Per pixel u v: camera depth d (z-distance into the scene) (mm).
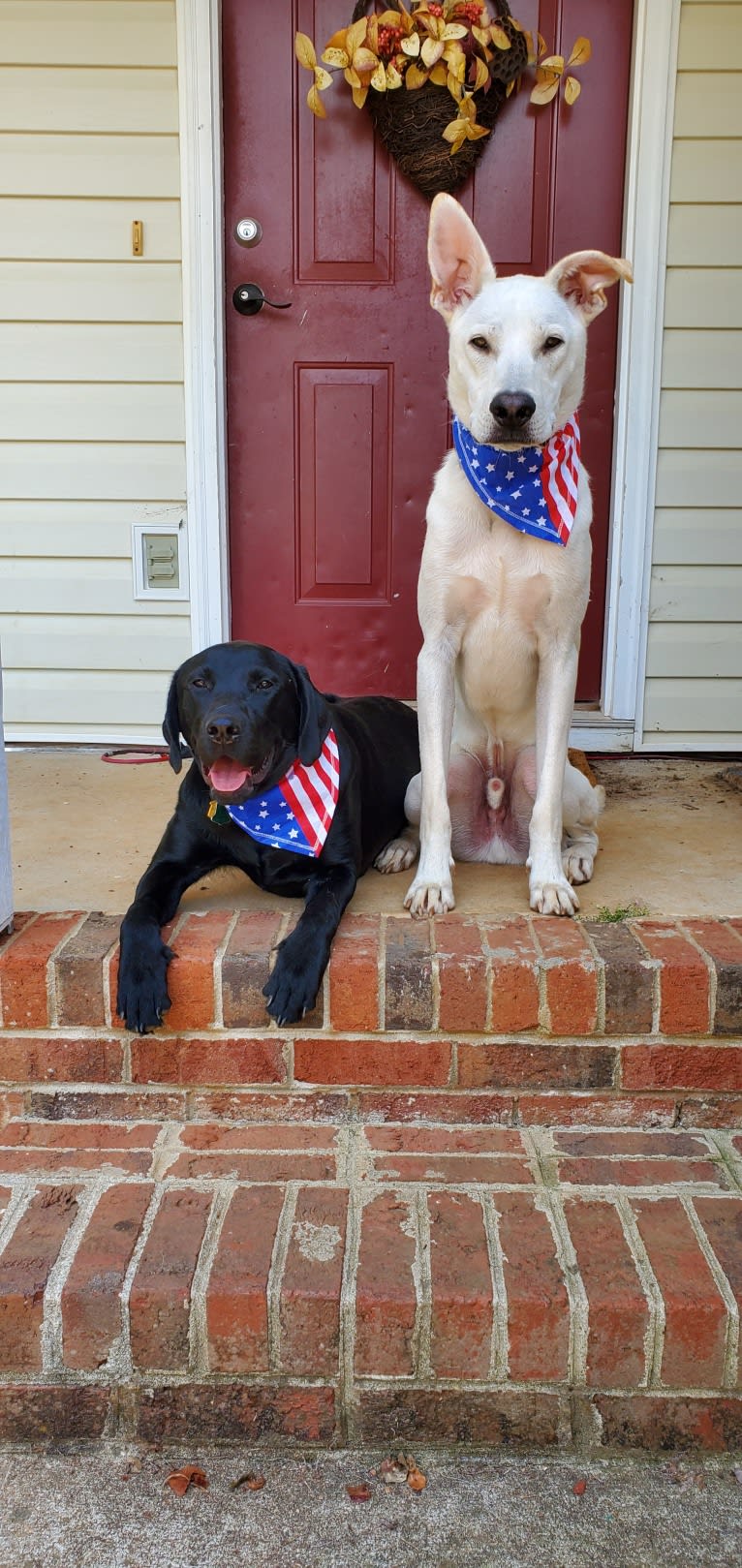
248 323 3680
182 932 2260
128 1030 2178
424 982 2129
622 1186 2006
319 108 3490
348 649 3908
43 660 3852
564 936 2248
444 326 3678
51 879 2623
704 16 3385
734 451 3664
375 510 3816
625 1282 1762
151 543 3764
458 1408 1775
